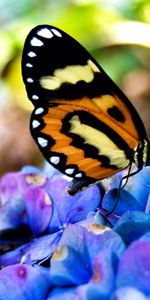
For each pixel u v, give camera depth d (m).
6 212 0.24
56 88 0.23
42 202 0.23
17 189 0.24
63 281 0.19
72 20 0.61
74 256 0.19
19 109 0.61
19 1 0.67
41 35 0.22
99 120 0.23
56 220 0.23
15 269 0.20
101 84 0.23
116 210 0.21
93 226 0.19
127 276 0.17
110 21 0.62
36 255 0.21
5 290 0.19
